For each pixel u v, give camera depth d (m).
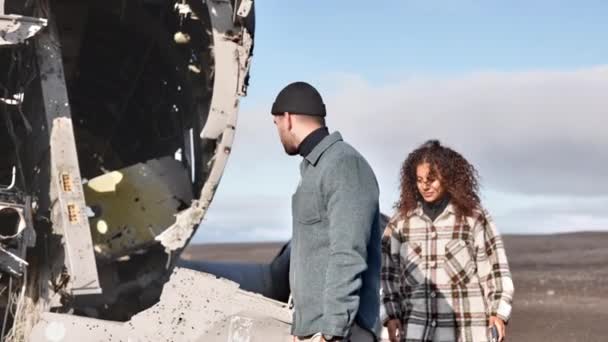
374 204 4.62
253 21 6.18
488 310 5.70
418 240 5.76
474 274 5.71
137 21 6.77
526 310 14.03
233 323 5.44
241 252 28.55
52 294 5.84
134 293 6.59
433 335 5.68
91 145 7.22
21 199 5.77
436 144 5.79
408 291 5.77
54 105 6.02
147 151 7.04
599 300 14.98
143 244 6.62
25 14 6.08
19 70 6.25
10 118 6.39
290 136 4.80
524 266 21.42
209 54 6.31
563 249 25.25
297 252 4.77
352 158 4.64
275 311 5.46
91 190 6.88
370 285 4.75
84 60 7.08
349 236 4.54
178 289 5.53
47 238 5.96
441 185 5.70
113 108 7.18
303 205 4.72
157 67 6.90
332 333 4.50
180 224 6.13
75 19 6.84
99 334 5.52
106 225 6.75
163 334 5.48
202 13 6.26
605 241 26.78
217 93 6.11
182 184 6.66
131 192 6.79
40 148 6.07
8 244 5.61
